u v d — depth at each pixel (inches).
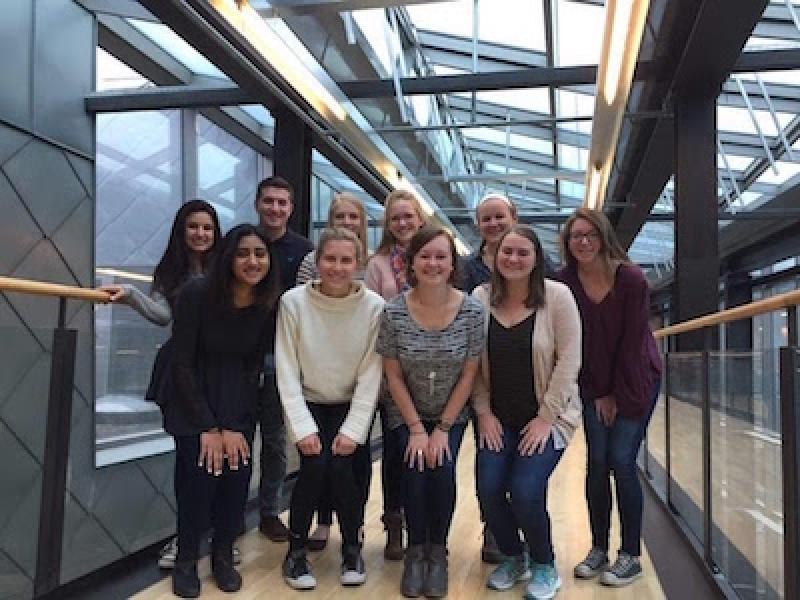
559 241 111.7
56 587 101.7
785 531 74.9
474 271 118.7
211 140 310.2
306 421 102.5
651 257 600.7
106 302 105.7
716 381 110.8
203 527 102.7
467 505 152.7
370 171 243.8
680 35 172.7
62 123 240.1
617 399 105.8
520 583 105.3
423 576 101.7
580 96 270.2
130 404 148.7
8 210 216.2
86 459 120.1
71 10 244.4
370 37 204.8
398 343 102.3
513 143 339.3
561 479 184.1
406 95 208.2
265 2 141.6
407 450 101.9
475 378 105.4
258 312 103.0
